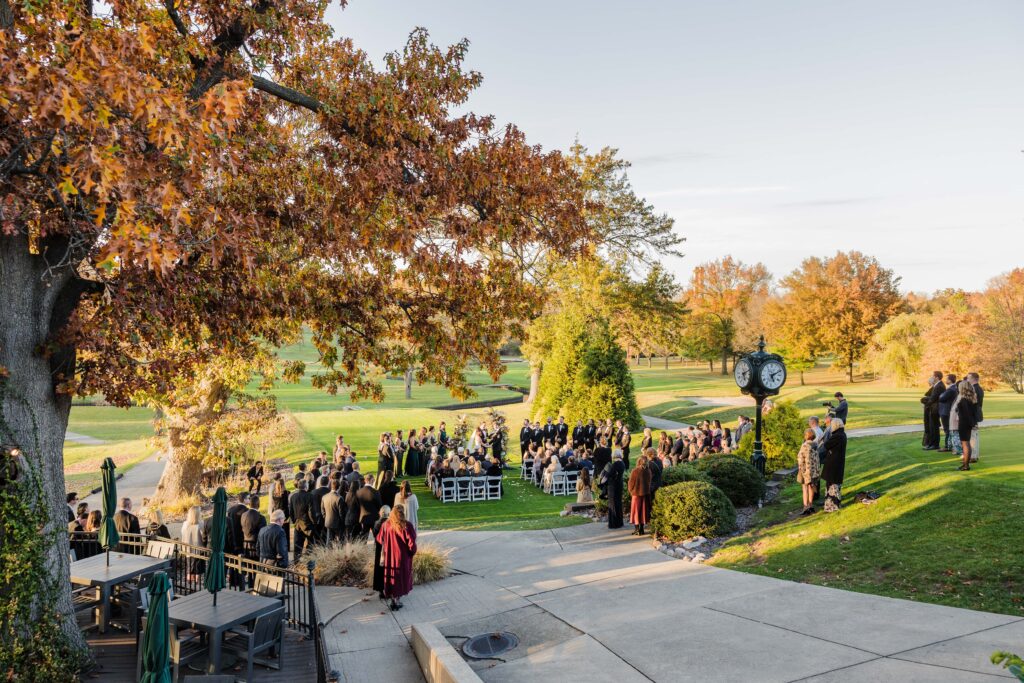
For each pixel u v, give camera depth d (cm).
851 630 816
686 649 800
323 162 1154
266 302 1111
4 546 803
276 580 965
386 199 1117
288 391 7031
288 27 1126
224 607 861
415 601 1120
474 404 6275
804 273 7350
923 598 900
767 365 1592
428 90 1128
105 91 691
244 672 855
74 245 827
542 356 3941
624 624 916
